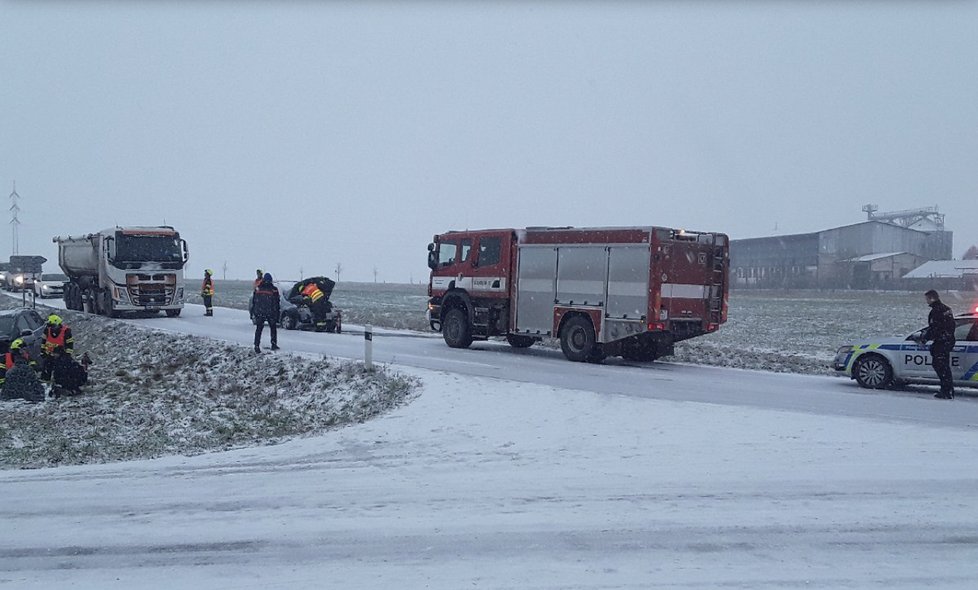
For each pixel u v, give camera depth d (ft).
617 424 39.06
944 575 20.01
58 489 28.55
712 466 30.81
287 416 48.67
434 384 51.24
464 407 43.62
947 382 49.96
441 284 79.46
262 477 30.01
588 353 66.95
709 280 66.85
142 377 65.72
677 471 30.07
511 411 42.50
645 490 27.50
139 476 30.66
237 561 20.93
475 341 88.79
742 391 51.85
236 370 66.28
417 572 20.04
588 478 29.12
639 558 21.07
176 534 23.13
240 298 222.07
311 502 26.32
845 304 228.02
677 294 64.49
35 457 36.55
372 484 28.60
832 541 22.48
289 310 97.04
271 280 70.03
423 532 23.12
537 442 35.29
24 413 48.26
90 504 26.40
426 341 86.48
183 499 26.91
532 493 27.17
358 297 285.02
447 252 79.10
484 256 75.10
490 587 19.08
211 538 22.76
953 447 34.06
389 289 428.97
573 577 19.74
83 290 119.34
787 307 210.59
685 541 22.40
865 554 21.48
